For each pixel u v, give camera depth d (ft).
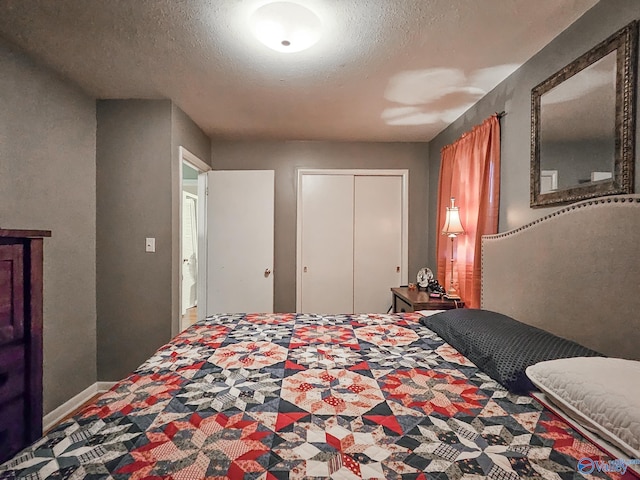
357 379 4.22
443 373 4.41
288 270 12.76
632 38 4.45
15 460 2.59
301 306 12.82
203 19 5.45
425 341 5.80
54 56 6.69
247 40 6.05
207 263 12.36
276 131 11.60
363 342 5.75
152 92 8.37
